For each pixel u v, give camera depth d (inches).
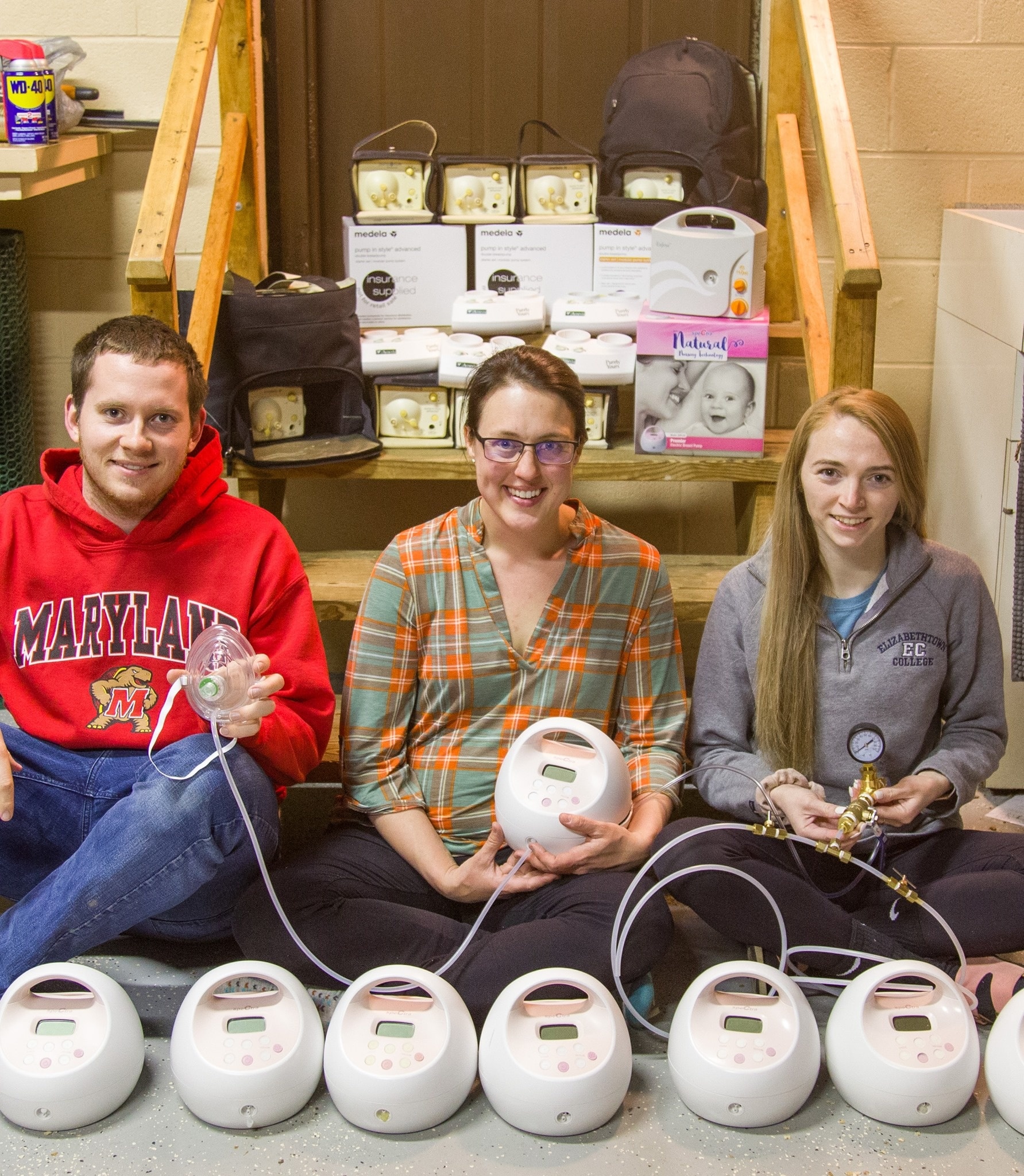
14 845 69.5
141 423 65.1
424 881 71.9
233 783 62.9
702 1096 60.1
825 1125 60.7
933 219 111.7
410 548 73.0
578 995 64.7
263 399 98.3
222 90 105.2
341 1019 61.4
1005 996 65.9
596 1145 59.4
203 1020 61.1
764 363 95.9
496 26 116.2
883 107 109.7
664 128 109.7
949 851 71.2
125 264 111.8
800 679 71.2
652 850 70.6
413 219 107.7
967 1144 59.5
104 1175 57.4
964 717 73.4
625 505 119.2
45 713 69.8
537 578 72.9
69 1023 61.2
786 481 70.9
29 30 107.8
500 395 67.5
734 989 69.3
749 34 116.5
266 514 72.8
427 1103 59.3
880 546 71.5
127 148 109.3
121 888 63.8
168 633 69.2
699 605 92.9
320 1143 59.5
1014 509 92.7
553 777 68.2
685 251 95.4
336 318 97.2
